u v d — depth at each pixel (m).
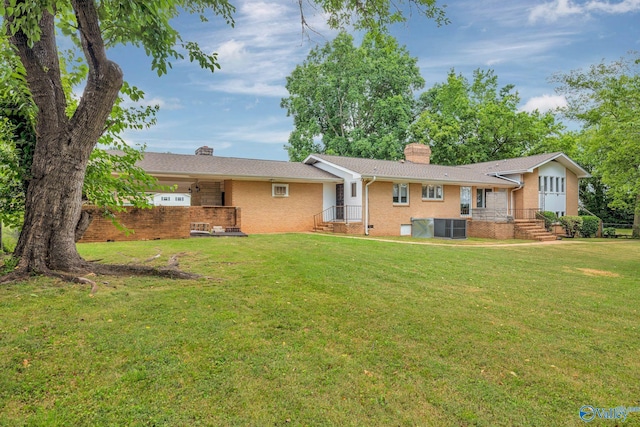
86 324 3.76
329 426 2.38
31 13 4.29
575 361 3.40
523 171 20.78
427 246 11.88
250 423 2.38
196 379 2.86
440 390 2.84
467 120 30.67
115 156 7.28
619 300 5.62
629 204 21.16
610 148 16.14
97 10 5.34
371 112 31.78
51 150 5.55
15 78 4.82
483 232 18.45
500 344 3.73
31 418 2.34
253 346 3.45
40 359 3.05
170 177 15.38
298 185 18.03
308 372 3.03
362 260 8.27
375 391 2.79
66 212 5.66
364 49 30.52
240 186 16.39
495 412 2.58
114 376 2.85
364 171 17.53
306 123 31.52
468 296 5.55
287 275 6.32
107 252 8.36
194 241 11.02
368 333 3.89
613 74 16.30
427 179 18.33
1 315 3.88
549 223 19.73
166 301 4.58
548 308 5.08
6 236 8.98
